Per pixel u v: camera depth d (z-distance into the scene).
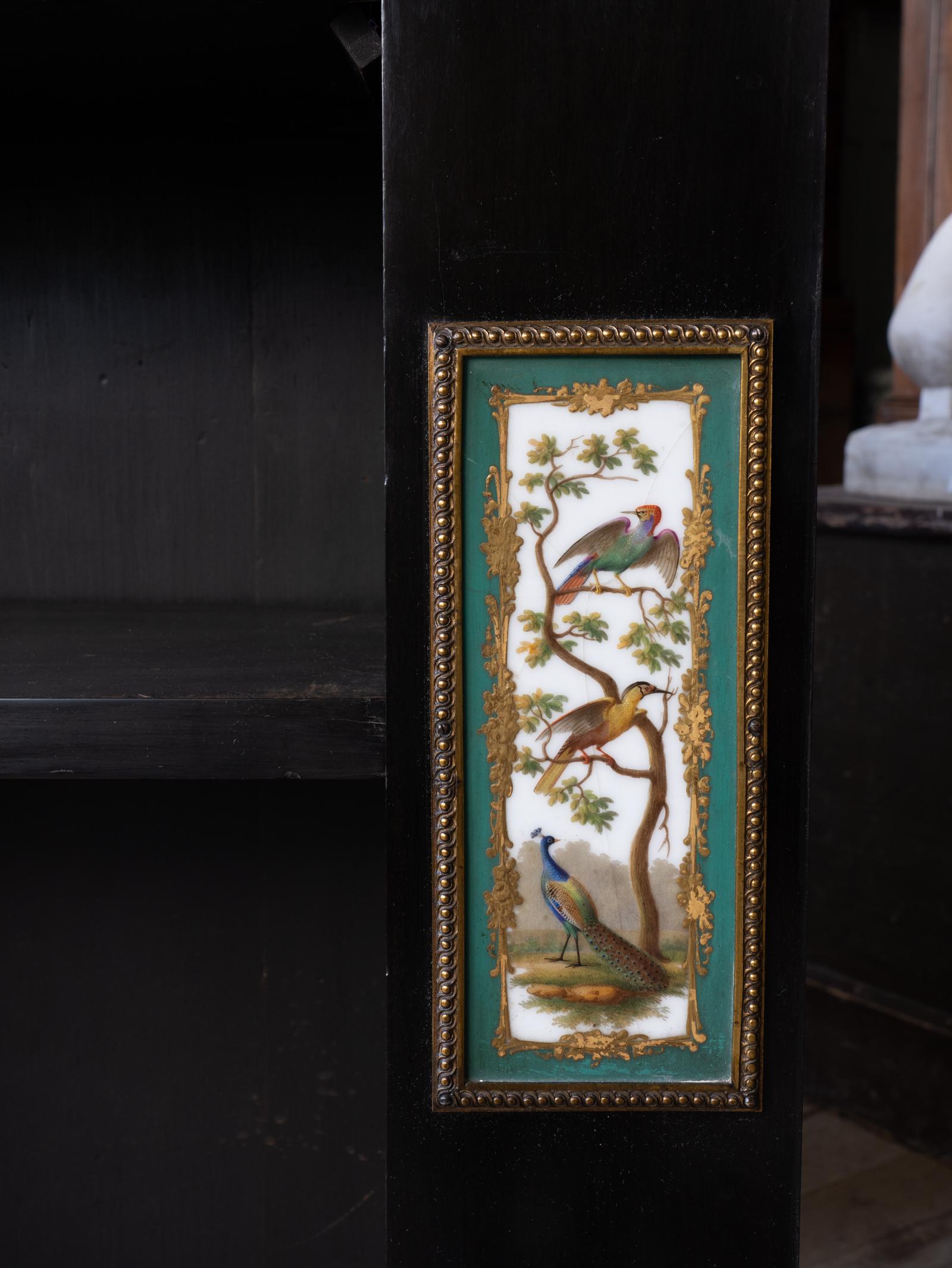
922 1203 1.63
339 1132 1.09
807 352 0.70
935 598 1.69
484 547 0.71
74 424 1.03
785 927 0.73
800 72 0.69
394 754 0.72
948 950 1.73
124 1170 1.09
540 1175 0.75
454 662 0.71
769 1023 0.74
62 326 1.01
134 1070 1.08
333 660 0.82
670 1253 0.76
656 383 0.71
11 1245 1.09
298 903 1.07
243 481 1.04
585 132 0.69
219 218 1.01
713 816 0.73
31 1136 1.08
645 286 0.70
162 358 1.02
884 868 1.80
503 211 0.70
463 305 0.70
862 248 4.34
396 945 0.73
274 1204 1.10
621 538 0.71
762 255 0.70
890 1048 1.81
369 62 0.74
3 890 1.05
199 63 0.81
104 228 1.01
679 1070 0.74
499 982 0.74
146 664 0.80
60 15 0.72
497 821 0.73
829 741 1.87
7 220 1.00
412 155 0.69
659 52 0.69
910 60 2.42
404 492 0.71
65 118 0.96
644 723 0.72
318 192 1.01
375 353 1.03
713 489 0.71
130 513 1.04
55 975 1.07
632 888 0.73
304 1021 1.08
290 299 1.02
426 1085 0.74
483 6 0.69
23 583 1.04
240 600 1.05
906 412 2.58
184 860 1.06
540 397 0.71
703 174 0.70
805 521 0.71
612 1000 0.74
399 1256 0.75
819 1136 1.82
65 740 0.71
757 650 0.71
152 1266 1.10
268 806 1.06
